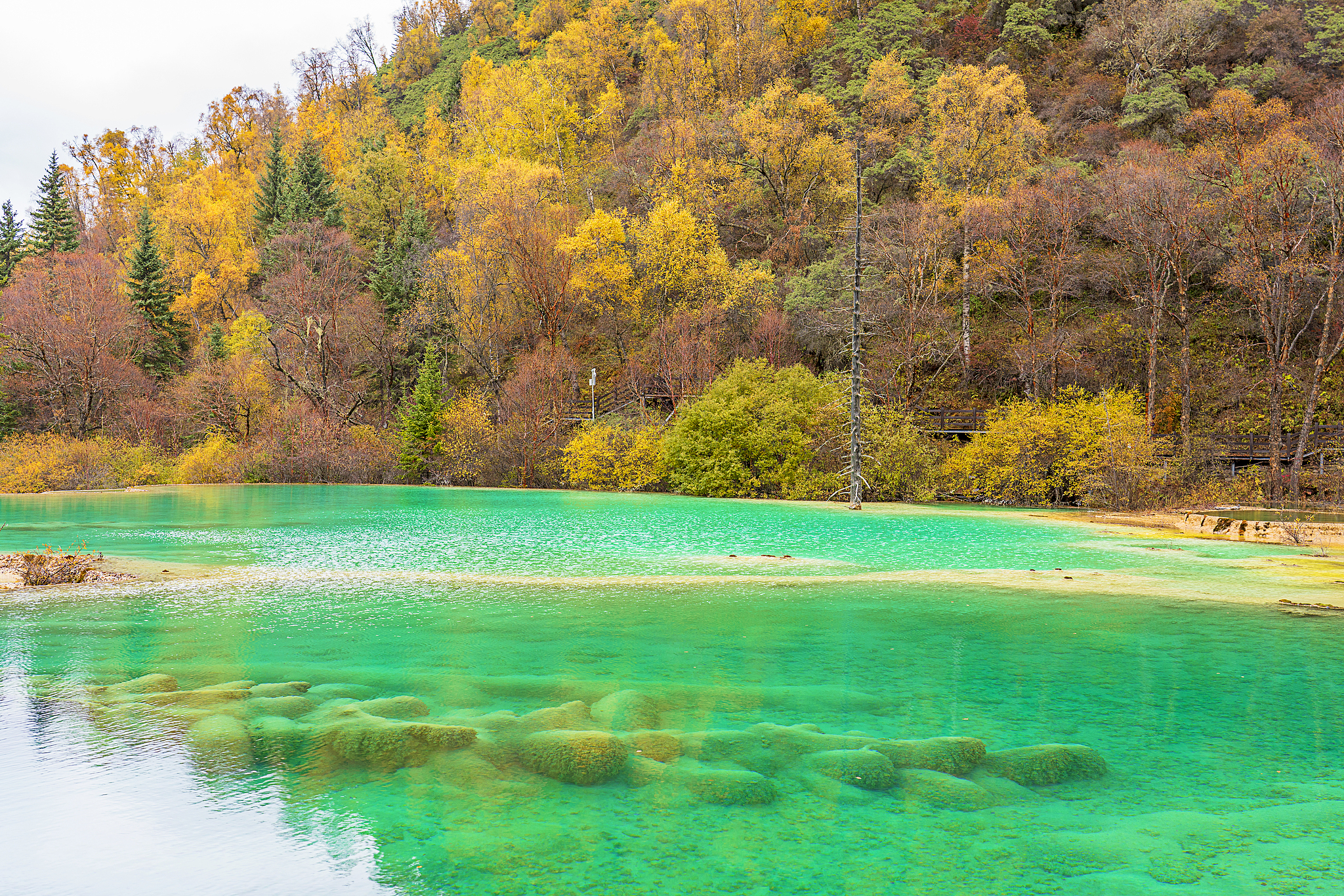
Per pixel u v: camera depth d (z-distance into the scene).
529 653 7.20
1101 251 41.94
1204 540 16.94
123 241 72.12
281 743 4.84
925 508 26.48
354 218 65.12
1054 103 52.03
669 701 5.72
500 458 39.06
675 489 34.22
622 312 48.62
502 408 42.28
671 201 48.47
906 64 59.38
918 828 3.78
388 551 14.77
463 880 3.28
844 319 39.47
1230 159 32.44
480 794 4.16
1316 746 4.88
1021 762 4.56
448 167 66.62
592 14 82.06
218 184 79.38
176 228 65.81
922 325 40.81
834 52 64.62
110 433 45.31
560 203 56.94
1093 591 10.54
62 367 45.62
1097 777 4.41
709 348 40.81
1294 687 6.11
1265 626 8.38
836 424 30.69
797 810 3.97
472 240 47.75
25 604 9.53
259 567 12.59
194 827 3.76
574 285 47.59
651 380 44.25
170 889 3.19
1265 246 31.59
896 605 9.61
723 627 8.30
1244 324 38.16
